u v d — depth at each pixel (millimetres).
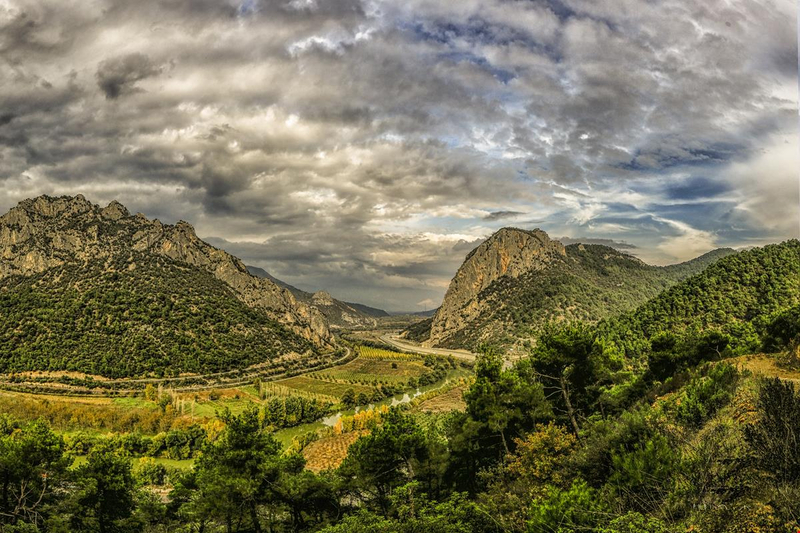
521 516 19422
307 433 91500
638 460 14359
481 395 32875
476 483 33125
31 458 35312
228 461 36125
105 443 74125
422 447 33000
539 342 35375
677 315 95688
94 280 195000
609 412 35719
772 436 11531
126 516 40344
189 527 39688
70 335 150625
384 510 31781
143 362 146875
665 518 11664
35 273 199000
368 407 130750
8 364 130500
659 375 48156
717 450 12555
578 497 14422
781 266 92375
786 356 31312
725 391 21594
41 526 34844
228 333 191500
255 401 127438
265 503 36844
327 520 36781
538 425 29422
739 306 87188
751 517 10047
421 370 195500
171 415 98812
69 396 114562
